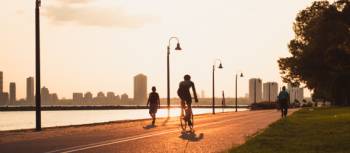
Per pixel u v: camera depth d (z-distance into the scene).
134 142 19.83
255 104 131.62
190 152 16.33
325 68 102.38
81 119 99.19
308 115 49.75
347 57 88.06
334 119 36.03
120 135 23.61
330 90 100.44
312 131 24.75
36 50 30.58
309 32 104.12
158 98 37.38
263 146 17.77
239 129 28.48
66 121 85.19
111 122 39.88
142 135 23.56
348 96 98.50
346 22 87.94
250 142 19.28
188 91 28.33
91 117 117.81
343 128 25.83
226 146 18.30
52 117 123.12
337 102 100.62
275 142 19.23
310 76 105.38
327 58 89.81
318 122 32.94
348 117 37.62
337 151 16.17
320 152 15.94
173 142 19.89
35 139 21.19
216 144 19.08
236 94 106.88
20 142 19.73
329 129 25.66
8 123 79.00
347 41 92.31
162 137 22.38
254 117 50.38
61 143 19.31
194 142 19.92
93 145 18.53
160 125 33.81
